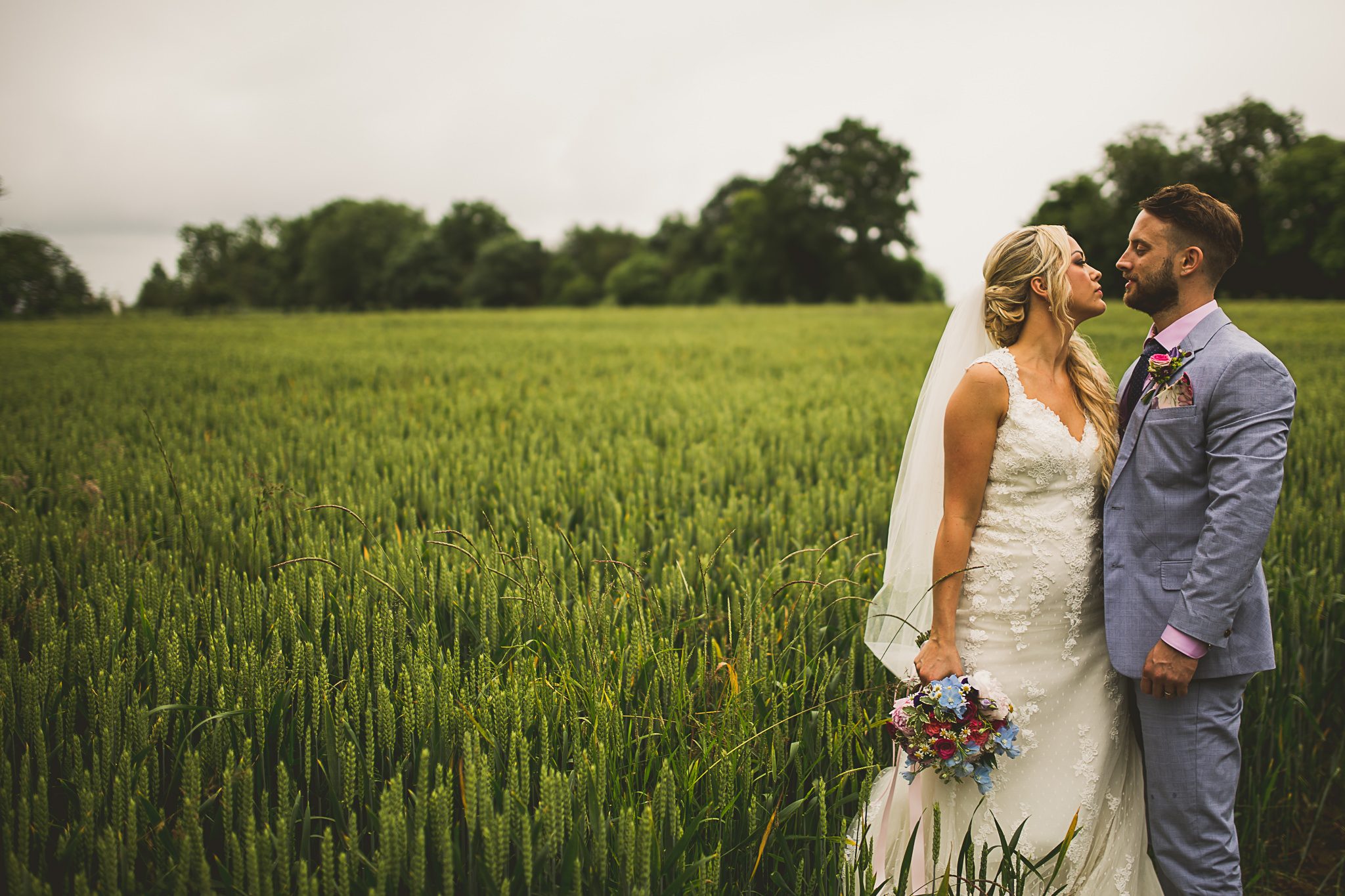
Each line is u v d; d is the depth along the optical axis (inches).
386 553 130.5
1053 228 87.6
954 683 79.3
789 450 225.8
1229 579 75.2
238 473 198.5
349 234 3592.5
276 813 74.3
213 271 4222.4
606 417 299.6
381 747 81.4
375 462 215.2
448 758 79.4
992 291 88.0
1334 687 123.3
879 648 98.7
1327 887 104.9
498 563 120.6
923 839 87.7
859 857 77.8
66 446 233.5
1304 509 158.1
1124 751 89.5
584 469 204.8
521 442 247.6
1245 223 2118.6
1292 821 113.2
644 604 113.2
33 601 110.2
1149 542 82.4
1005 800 85.7
